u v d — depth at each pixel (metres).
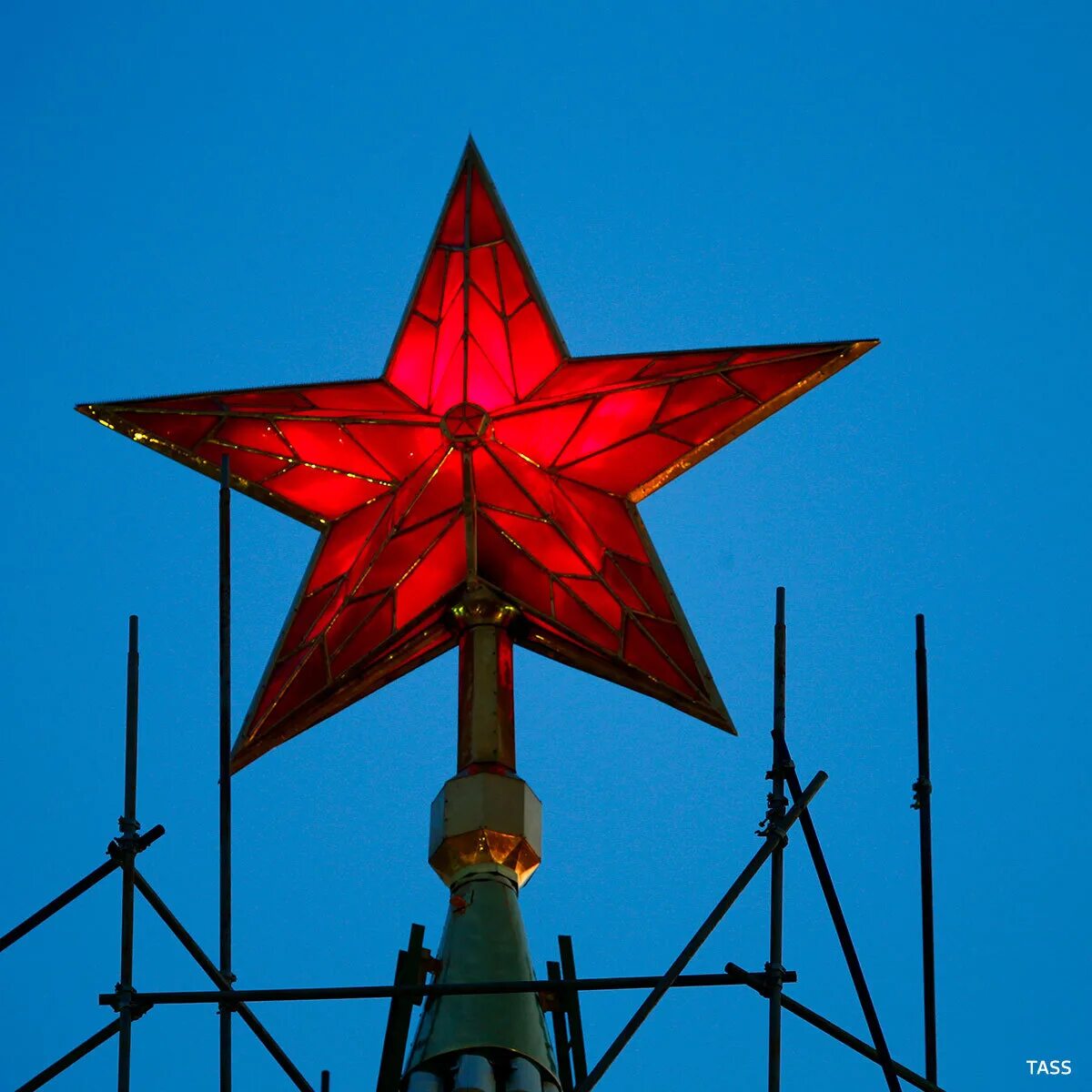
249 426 96.62
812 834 82.06
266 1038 83.25
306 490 97.56
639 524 97.12
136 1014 78.50
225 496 86.75
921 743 87.38
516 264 97.31
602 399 96.75
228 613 85.00
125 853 80.00
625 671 94.31
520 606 94.69
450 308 97.44
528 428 97.38
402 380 97.69
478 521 96.25
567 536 96.50
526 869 89.56
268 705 93.75
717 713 93.31
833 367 96.00
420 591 95.44
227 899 82.00
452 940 86.06
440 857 89.38
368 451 97.38
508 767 91.75
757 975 78.62
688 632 94.75
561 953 91.50
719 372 96.19
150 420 95.75
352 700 95.19
